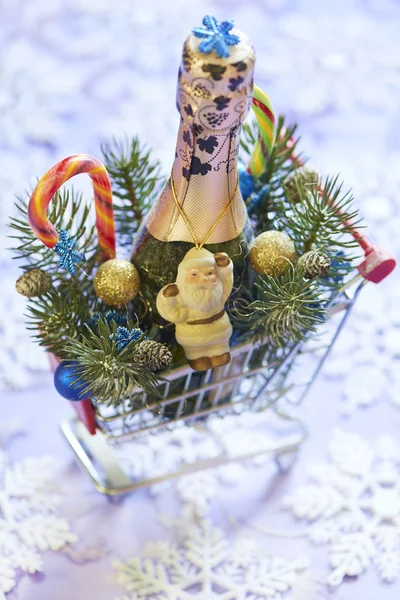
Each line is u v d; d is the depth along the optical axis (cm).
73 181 116
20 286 83
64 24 132
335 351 106
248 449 99
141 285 85
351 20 135
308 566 93
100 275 83
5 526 94
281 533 95
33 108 123
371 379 104
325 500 97
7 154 119
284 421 101
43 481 97
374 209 116
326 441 101
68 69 127
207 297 79
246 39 76
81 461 97
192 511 96
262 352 88
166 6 135
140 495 97
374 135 124
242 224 83
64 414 101
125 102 125
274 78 128
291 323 83
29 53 128
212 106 75
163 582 92
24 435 100
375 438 101
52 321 84
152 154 119
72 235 87
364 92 127
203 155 78
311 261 82
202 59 74
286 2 137
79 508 96
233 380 89
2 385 103
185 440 100
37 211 78
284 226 87
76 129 122
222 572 92
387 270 85
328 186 85
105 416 92
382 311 109
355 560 93
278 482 98
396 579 92
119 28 132
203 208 80
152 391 82
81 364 80
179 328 81
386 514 96
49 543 93
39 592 91
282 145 90
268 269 83
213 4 136
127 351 81
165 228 82
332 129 124
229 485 98
